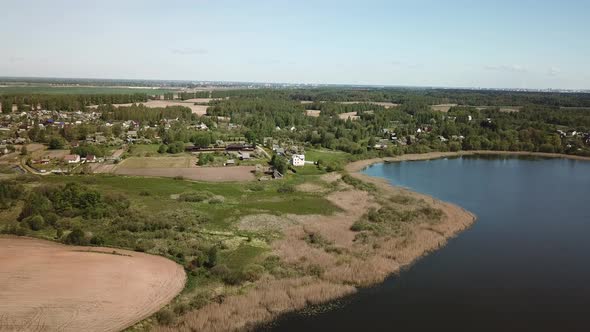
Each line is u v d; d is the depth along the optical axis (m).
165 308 54.94
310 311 56.81
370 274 66.25
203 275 64.06
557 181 138.25
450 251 78.12
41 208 85.88
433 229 88.12
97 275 61.94
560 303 60.16
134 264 66.50
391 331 52.81
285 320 54.69
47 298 55.03
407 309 57.88
